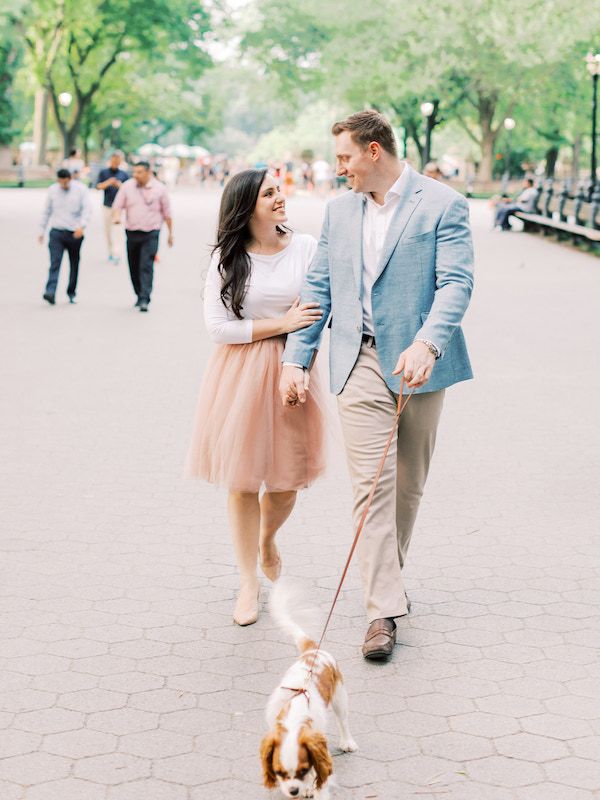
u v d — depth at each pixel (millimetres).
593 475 6719
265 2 55562
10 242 22453
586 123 52969
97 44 51281
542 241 25531
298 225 28234
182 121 92188
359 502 4309
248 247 4582
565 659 4195
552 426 7984
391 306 4258
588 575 5078
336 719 3627
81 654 4227
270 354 4559
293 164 74562
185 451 7246
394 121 57719
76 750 3512
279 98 61875
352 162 4199
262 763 2895
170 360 10398
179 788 3293
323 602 4762
